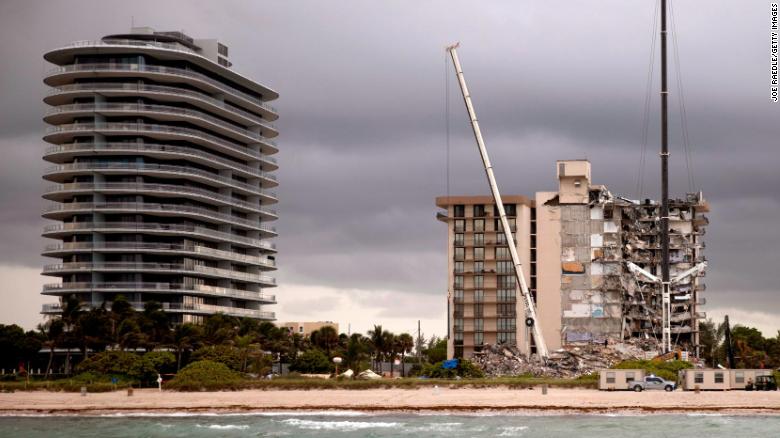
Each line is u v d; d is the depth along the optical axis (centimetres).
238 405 11838
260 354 16012
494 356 17888
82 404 12112
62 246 19738
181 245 19938
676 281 18500
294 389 13188
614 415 10775
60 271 19612
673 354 15938
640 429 9444
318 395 12506
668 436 8944
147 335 16475
